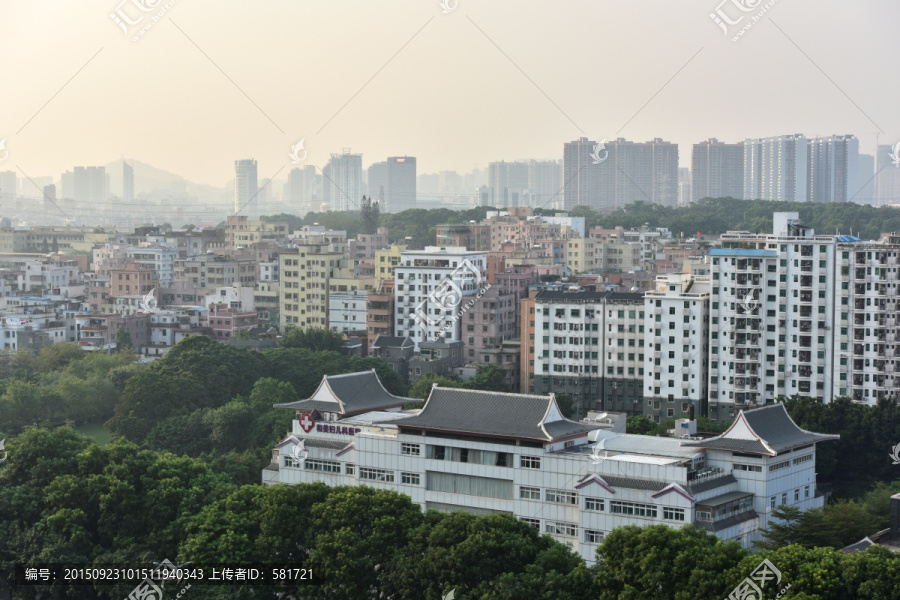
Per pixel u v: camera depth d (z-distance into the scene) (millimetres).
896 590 162625
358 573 193750
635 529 182125
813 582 166000
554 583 177500
